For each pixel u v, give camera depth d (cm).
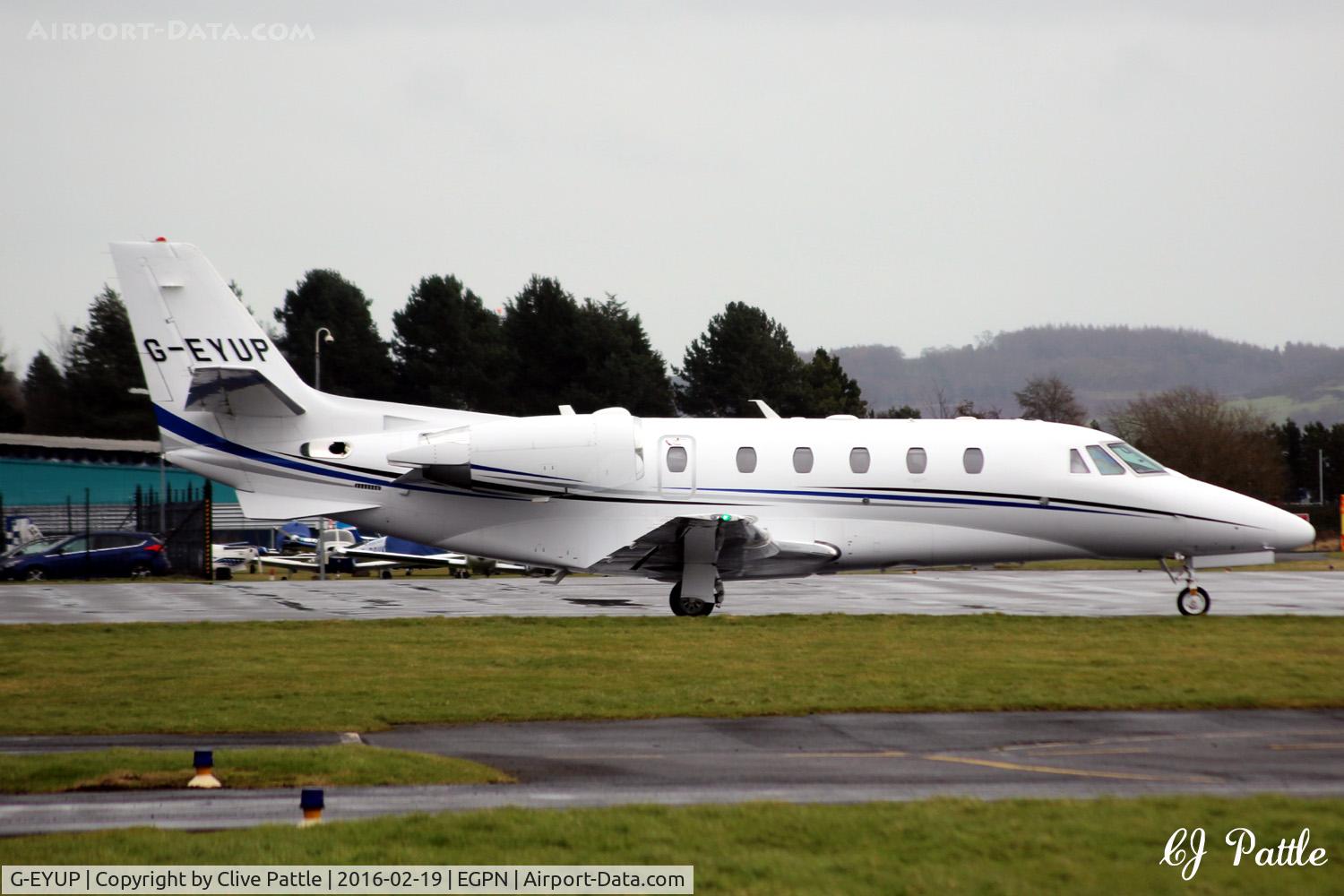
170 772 3806
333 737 4500
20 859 2897
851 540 8594
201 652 6519
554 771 3938
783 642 6819
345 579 14988
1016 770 3944
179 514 17138
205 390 7950
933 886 2684
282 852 2930
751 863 2828
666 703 5016
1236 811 3259
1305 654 6347
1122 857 2883
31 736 4522
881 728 4603
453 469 8225
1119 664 6009
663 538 8050
